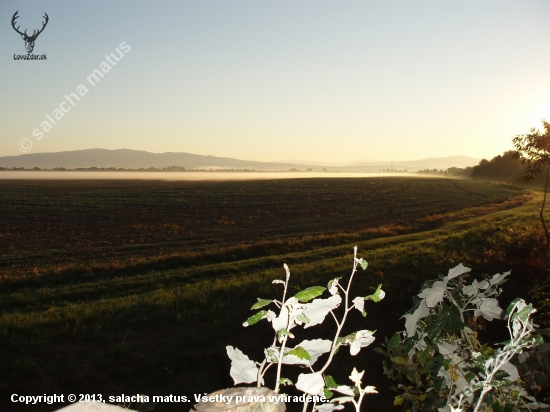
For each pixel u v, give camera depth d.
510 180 108.94
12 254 23.22
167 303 11.20
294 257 20.23
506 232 27.08
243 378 1.52
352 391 1.57
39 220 36.81
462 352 2.68
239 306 11.33
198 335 8.84
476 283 2.84
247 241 27.41
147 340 8.69
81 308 10.90
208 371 7.60
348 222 36.84
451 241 24.19
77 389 6.54
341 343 1.60
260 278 14.83
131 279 15.62
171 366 7.60
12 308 11.70
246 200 56.81
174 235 30.09
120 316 9.98
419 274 15.33
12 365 6.96
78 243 26.89
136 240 28.06
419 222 35.91
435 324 2.45
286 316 1.55
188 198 59.41
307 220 38.22
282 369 7.48
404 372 2.79
